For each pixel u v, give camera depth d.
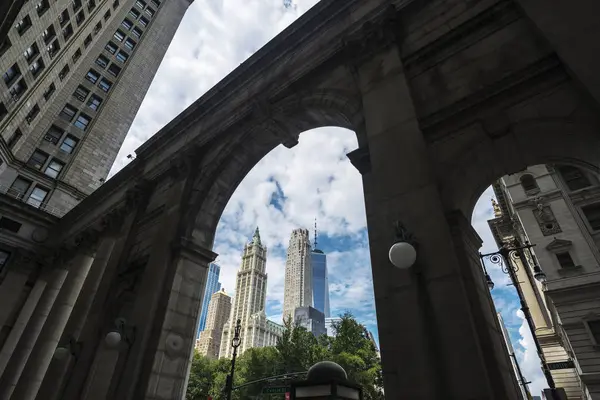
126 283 15.38
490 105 7.96
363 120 10.72
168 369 11.70
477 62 8.88
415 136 8.42
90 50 40.78
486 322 6.01
